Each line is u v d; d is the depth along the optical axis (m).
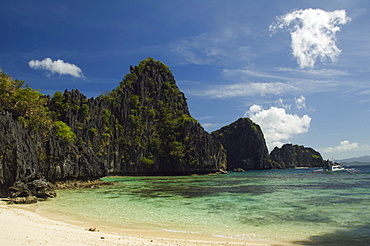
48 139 59.94
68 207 32.28
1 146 39.91
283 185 62.34
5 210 27.69
